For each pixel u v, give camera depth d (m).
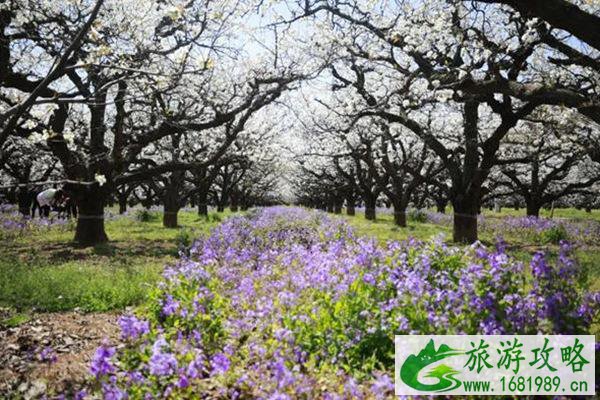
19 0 11.52
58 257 14.13
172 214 25.47
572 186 30.02
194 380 4.89
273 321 6.25
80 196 17.69
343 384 4.94
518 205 57.91
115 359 5.69
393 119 18.09
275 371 4.65
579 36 6.81
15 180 35.09
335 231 15.75
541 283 5.96
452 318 5.44
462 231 18.36
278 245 14.34
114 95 15.95
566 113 13.38
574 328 5.40
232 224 18.20
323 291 7.12
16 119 5.66
